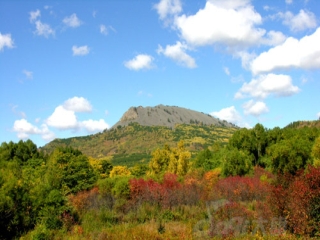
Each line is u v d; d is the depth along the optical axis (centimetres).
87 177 2717
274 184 1498
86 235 1346
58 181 2131
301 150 3138
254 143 4481
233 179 2478
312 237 1084
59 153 2873
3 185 1463
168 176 2828
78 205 1817
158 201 1961
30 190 1559
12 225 1414
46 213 1477
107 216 1667
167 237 1256
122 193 2073
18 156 3694
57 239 1294
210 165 3662
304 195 1149
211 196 2089
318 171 1208
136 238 1255
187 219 1673
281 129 4722
